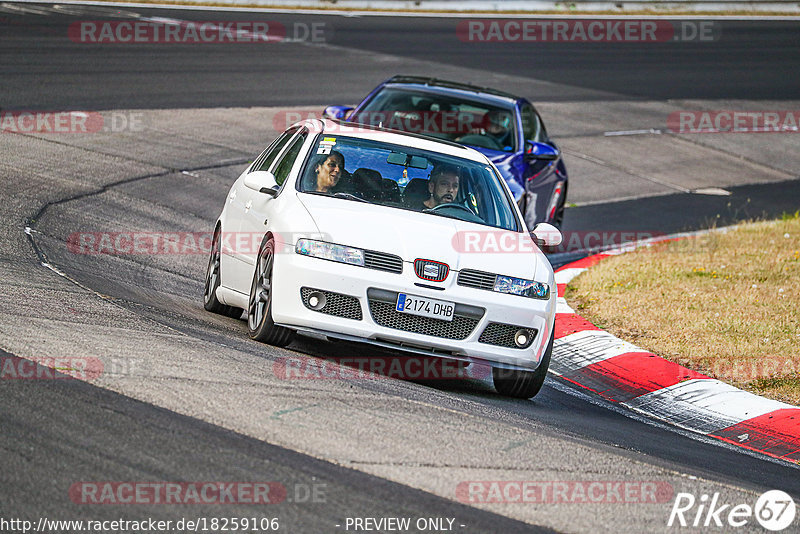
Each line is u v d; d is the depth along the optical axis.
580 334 33.66
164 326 24.89
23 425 16.72
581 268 44.03
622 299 37.91
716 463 22.73
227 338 25.05
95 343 21.81
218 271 29.78
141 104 60.31
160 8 96.00
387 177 27.55
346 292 23.86
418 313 23.97
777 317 35.88
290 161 28.28
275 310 24.39
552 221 46.72
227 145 55.34
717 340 33.22
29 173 42.62
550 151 43.03
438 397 23.00
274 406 19.52
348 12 110.12
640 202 61.03
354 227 24.77
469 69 88.06
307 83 73.62
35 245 32.25
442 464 18.03
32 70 63.47
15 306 23.80
